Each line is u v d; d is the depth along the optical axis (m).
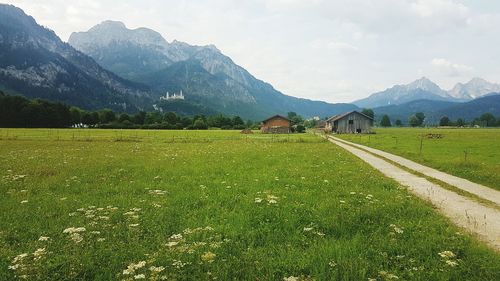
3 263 8.77
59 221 12.23
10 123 146.12
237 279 8.10
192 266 8.59
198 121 175.75
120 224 11.87
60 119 161.62
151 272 8.17
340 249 9.63
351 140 78.56
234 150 46.50
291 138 85.12
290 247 10.06
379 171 27.69
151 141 67.06
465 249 10.02
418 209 14.59
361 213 13.38
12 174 22.67
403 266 9.01
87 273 8.39
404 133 122.31
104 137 76.56
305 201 15.62
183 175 23.20
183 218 12.73
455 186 21.14
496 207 15.86
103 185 19.12
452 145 57.41
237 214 13.20
